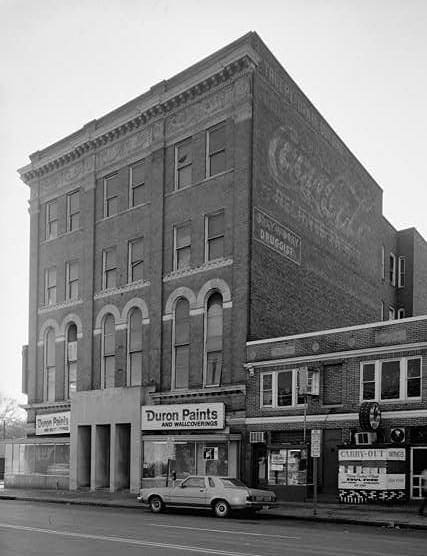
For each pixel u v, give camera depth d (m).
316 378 25.03
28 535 14.66
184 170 31.84
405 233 47.38
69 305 37.19
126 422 31.16
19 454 37.56
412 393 22.67
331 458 24.30
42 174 40.44
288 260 30.86
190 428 28.48
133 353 33.00
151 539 14.02
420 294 47.84
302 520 19.61
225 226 29.17
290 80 32.28
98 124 36.47
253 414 26.81
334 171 36.56
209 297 29.72
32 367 38.97
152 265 32.16
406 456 22.03
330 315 34.66
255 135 28.92
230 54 29.19
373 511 21.00
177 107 32.19
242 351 27.53
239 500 19.91
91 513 21.38
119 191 35.06
